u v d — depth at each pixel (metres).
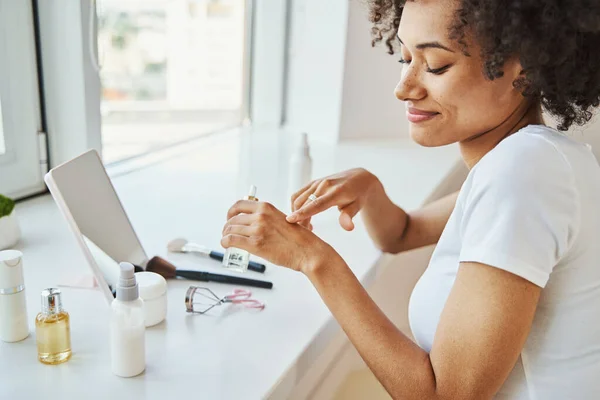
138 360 0.70
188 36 1.85
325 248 0.78
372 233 1.11
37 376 0.70
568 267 0.68
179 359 0.74
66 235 1.11
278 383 0.71
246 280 0.94
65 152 1.34
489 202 0.66
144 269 0.96
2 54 1.17
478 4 0.65
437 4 0.68
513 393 0.74
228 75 1.98
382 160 1.71
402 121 1.96
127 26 1.67
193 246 1.05
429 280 0.79
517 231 0.63
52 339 0.71
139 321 0.70
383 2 0.92
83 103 1.29
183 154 1.70
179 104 1.86
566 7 0.63
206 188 1.42
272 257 0.78
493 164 0.68
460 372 0.65
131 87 1.73
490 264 0.63
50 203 1.28
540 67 0.66
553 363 0.72
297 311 0.87
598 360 0.70
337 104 1.88
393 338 0.71
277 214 0.80
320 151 1.79
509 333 0.63
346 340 1.55
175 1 1.79
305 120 1.98
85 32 1.26
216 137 1.90
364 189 1.04
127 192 1.36
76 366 0.72
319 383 1.43
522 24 0.64
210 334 0.80
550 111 0.76
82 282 0.93
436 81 0.72
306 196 1.02
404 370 0.69
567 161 0.67
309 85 1.93
